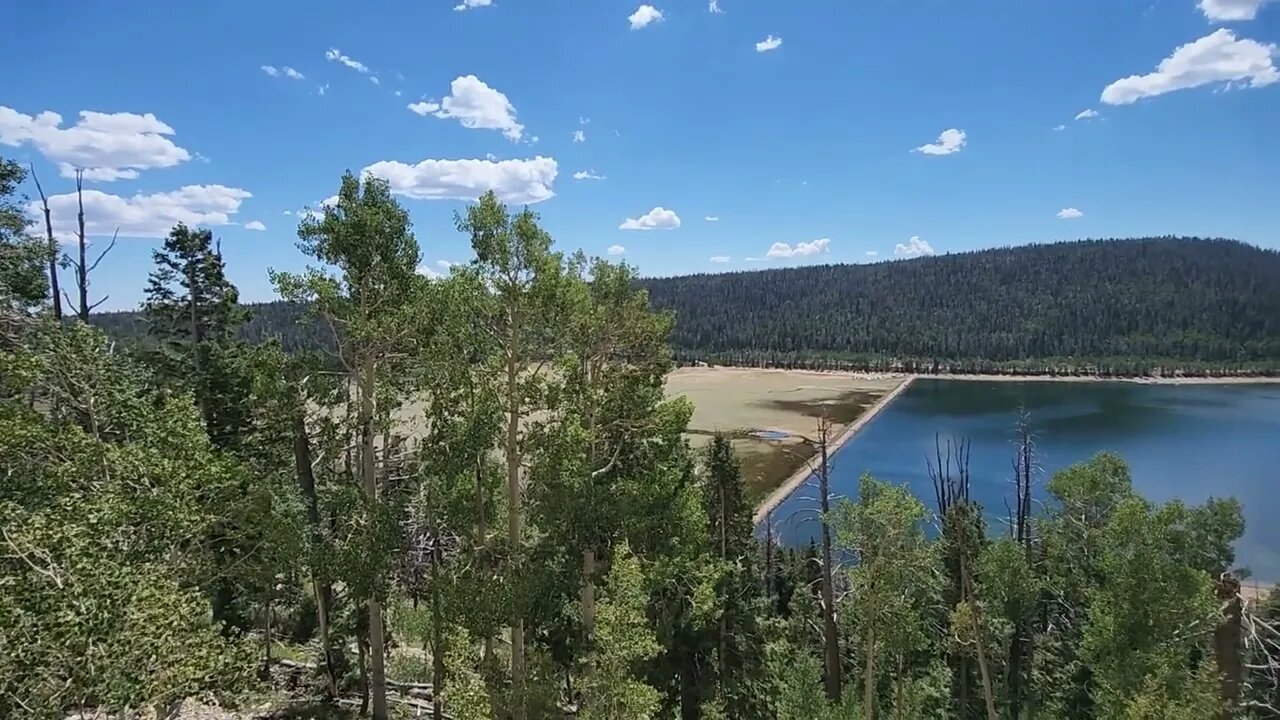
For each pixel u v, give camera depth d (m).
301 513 22.62
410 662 31.05
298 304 21.25
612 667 18.36
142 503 14.18
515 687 20.47
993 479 86.19
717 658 28.50
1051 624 39.44
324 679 26.88
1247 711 30.52
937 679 32.28
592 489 22.84
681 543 25.19
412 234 21.95
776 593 40.91
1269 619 37.69
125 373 19.75
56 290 24.52
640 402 24.59
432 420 21.14
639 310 24.78
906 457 100.50
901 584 26.69
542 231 21.09
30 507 14.41
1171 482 86.31
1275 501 77.94
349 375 22.06
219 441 28.50
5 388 17.48
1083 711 32.75
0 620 10.27
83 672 10.53
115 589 11.22
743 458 97.44
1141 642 26.77
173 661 11.68
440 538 24.84
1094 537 33.25
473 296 20.55
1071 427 127.62
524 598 20.42
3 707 10.23
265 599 25.86
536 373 21.95
